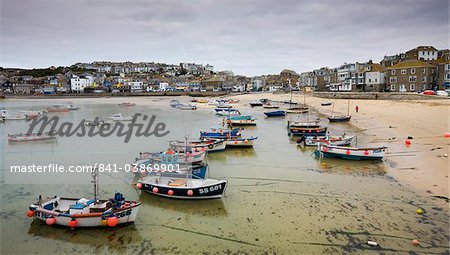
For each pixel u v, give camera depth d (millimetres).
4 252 11477
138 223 13547
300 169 21219
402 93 64625
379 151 22266
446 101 51969
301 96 99562
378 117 43281
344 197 16047
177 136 35500
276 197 16203
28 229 13242
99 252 11406
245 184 18297
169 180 16875
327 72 126750
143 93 137500
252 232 12578
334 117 43469
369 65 89750
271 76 189625
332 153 23453
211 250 11352
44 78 155875
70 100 110500
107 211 12758
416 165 21062
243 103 90500
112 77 168375
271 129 40219
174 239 12164
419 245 11430
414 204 14977
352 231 12508
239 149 27859
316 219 13602
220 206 15156
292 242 11766
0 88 136000
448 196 15844
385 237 12016
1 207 15586
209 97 126062
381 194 16328
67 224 12906
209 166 22281
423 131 31750
